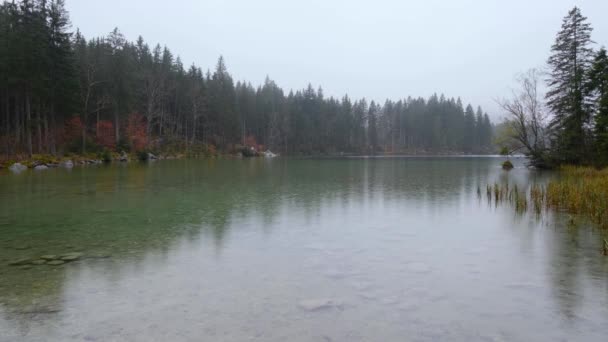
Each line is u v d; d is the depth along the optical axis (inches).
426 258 328.5
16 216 507.8
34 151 1708.9
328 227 449.7
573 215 533.0
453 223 478.0
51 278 271.7
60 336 188.7
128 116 2431.1
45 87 1525.6
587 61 1387.8
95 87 2144.4
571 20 1435.8
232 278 273.9
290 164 2073.1
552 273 290.7
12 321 204.8
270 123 4003.4
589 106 1370.6
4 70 1432.1
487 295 246.2
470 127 5172.2
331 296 241.9
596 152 1327.5
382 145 5162.4
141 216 510.6
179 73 2982.3
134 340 185.2
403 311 220.5
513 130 1742.1
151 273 283.4
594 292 252.2
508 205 621.9
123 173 1236.5
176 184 919.0
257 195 729.6
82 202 629.0
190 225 454.9
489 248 362.9
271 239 390.3
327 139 4419.3
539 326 203.9
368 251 349.1
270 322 204.7
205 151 3024.1
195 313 215.6
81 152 1902.1
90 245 362.3
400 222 482.0
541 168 1609.3
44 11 1608.0
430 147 5009.8
